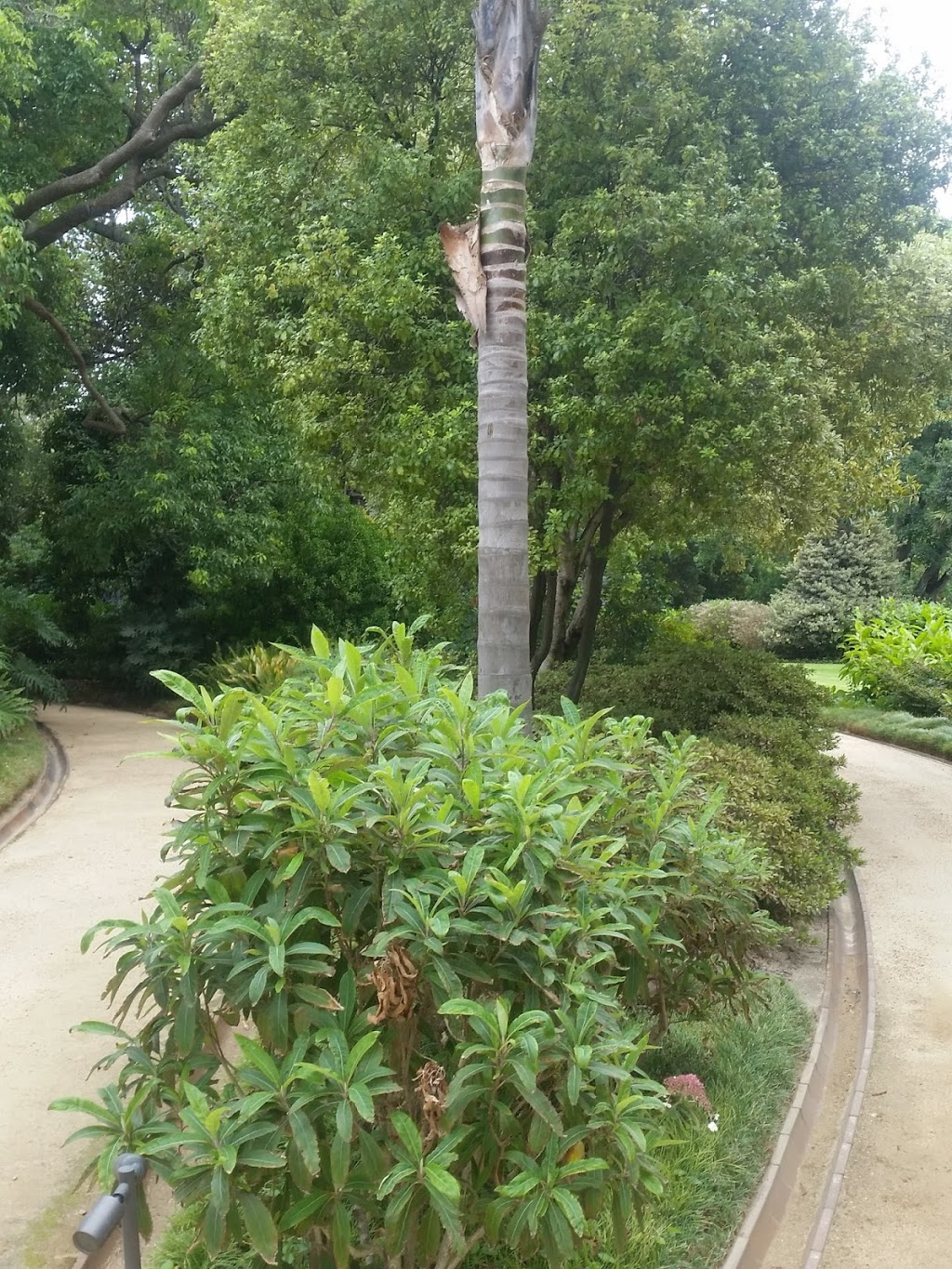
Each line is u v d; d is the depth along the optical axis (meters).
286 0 9.70
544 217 8.75
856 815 7.70
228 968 2.69
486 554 5.73
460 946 2.75
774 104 9.34
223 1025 4.75
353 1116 2.48
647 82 8.62
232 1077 2.69
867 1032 5.27
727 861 4.09
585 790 3.72
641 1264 3.06
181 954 2.63
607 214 8.10
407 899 2.70
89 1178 3.61
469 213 8.88
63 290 14.28
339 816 2.64
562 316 8.37
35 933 6.09
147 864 7.59
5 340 13.88
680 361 7.76
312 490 13.88
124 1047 2.81
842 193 9.63
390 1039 2.69
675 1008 4.17
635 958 3.53
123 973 2.83
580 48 8.73
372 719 3.03
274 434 15.68
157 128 13.97
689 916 3.88
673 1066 4.30
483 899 2.79
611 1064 2.68
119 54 14.55
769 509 10.77
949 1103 4.59
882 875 8.16
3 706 12.18
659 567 14.85
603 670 11.05
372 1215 2.74
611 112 8.66
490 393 5.70
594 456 7.93
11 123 12.42
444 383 8.82
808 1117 4.41
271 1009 2.53
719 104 9.22
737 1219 3.49
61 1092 4.22
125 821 8.97
